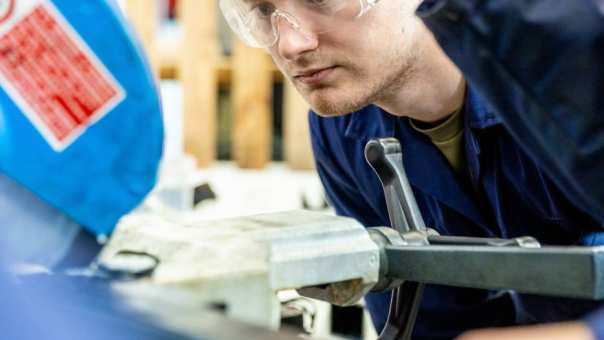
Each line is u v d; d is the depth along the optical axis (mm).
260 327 530
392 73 1297
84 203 521
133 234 675
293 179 3033
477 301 1604
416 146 1472
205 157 3127
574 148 666
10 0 509
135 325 525
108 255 639
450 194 1471
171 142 3104
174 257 638
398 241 810
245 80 3082
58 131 512
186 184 2336
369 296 1542
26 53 511
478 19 628
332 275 708
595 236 1350
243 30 1289
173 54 3098
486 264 731
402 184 964
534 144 706
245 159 3137
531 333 746
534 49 630
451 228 1518
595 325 758
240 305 628
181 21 3074
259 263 643
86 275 566
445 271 761
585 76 630
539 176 1351
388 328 899
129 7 3047
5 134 504
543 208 1382
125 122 520
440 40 662
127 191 528
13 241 513
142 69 519
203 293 613
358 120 1516
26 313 499
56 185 514
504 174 1396
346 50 1239
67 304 535
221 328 519
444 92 1375
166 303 555
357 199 1639
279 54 1264
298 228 702
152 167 532
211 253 635
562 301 1392
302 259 677
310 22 1210
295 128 3078
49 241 526
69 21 510
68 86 513
